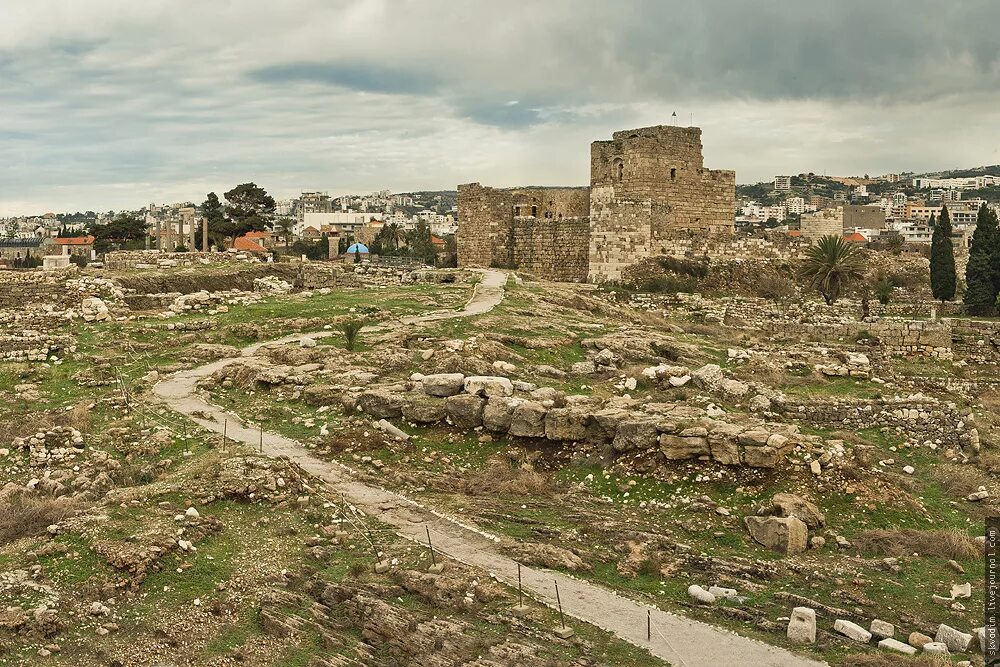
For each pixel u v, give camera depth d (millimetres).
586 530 30000
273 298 73062
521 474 34531
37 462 37844
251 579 26922
